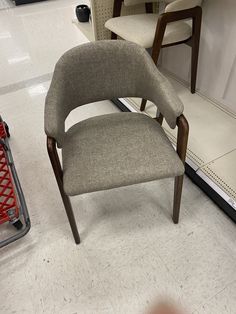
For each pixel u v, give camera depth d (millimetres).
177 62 2168
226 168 1511
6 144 1629
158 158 1011
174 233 1301
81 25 2588
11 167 1501
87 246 1274
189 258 1209
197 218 1353
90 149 1074
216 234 1287
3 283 1168
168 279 1149
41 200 1480
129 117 1228
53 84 1030
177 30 1631
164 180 1542
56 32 3256
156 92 1054
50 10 3830
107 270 1188
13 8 3945
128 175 969
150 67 1053
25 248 1278
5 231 1353
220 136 1715
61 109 1017
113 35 1910
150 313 1063
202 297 1093
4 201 1335
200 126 1790
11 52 2895
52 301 1111
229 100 1879
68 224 1366
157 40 1547
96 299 1108
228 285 1121
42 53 2846
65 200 1063
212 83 1942
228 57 1724
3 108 2127
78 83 1111
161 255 1226
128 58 1079
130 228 1333
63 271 1195
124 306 1086
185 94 2055
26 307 1101
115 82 1152
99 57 1070
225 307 1064
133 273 1174
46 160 1701
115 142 1097
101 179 959
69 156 1061
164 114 1032
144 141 1087
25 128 1938
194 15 1570
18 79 2457
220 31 1690
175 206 1235
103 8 1970
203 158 1573
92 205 1442
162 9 1996
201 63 1947
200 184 1465
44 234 1329
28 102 2182
